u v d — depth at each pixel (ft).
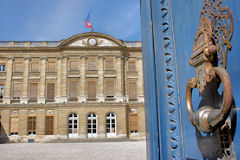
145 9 6.75
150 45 6.24
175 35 5.20
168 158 5.11
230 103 2.94
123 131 97.96
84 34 103.14
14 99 100.94
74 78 101.30
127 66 105.81
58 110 98.53
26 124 98.89
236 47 3.13
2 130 97.81
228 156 3.27
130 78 104.68
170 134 5.06
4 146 81.05
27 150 65.46
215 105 3.60
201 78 3.79
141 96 103.76
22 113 99.71
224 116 3.01
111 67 103.55
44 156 51.19
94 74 102.12
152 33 6.32
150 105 5.97
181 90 4.83
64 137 95.66
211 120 3.24
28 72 103.24
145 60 6.63
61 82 100.94
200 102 4.10
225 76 3.07
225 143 3.34
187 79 4.57
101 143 86.02
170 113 5.13
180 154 4.73
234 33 3.18
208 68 3.63
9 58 103.65
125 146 72.84
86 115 97.96
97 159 44.27
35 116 100.07
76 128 97.55
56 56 104.68
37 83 102.89
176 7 5.16
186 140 4.55
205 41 3.77
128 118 101.45
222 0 3.46
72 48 102.73
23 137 97.76
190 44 4.48
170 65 5.30
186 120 4.55
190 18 4.50
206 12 3.89
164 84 5.44
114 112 98.94
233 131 3.16
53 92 102.27
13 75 102.83
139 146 72.49
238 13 3.11
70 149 66.13
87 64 102.73
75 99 99.76
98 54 103.55
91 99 100.37
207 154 3.79
